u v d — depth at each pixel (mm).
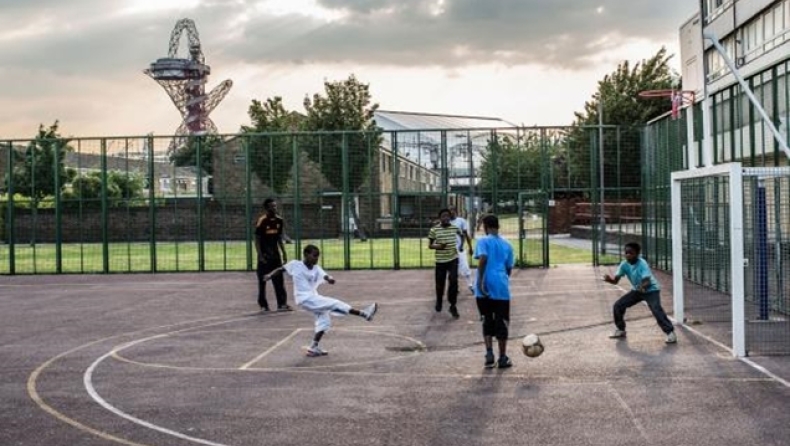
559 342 12766
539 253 31078
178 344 13398
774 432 7605
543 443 7461
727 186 17734
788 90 16688
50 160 33000
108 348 13133
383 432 7918
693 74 43500
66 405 9242
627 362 11016
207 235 35406
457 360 11492
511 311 16578
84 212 37000
